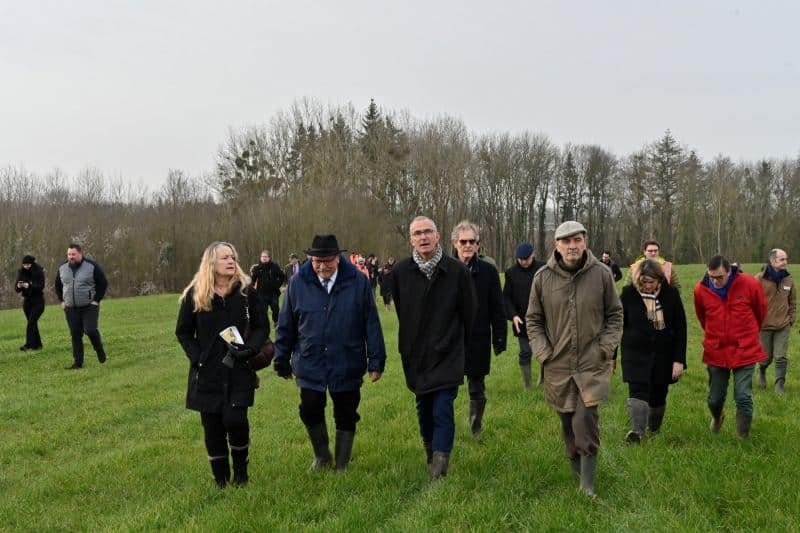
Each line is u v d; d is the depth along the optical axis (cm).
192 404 550
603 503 498
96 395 1014
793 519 450
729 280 677
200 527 459
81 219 4669
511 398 920
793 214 6462
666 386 691
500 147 7300
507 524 461
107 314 2484
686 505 491
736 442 656
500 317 710
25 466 682
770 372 1134
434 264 569
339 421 596
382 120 6638
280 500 517
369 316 584
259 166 5653
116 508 547
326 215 4862
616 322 538
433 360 564
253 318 559
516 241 7412
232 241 4847
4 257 4028
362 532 450
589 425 522
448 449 557
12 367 1253
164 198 5134
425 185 6388
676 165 7131
